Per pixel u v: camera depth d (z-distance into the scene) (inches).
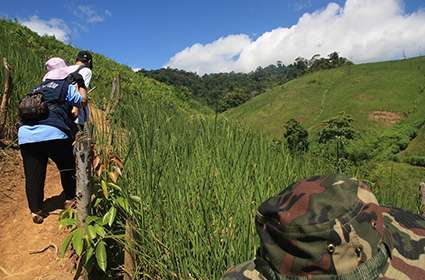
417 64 2925.7
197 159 147.9
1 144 194.5
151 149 141.9
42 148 146.9
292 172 146.5
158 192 121.3
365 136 1771.7
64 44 596.7
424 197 131.6
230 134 183.5
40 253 142.9
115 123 197.0
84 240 116.9
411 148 1766.7
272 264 46.9
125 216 130.0
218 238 105.0
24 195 173.0
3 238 148.3
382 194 151.7
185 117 233.9
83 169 114.2
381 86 2684.5
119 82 218.7
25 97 144.9
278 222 45.4
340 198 45.0
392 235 51.6
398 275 45.7
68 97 147.9
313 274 44.0
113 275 124.6
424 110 2290.8
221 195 124.0
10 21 534.3
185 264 100.6
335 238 42.6
